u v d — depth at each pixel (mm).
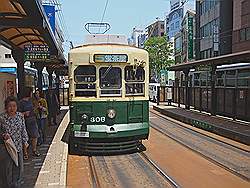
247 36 39500
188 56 56344
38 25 10789
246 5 39469
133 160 12305
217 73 28328
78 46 13766
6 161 7320
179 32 68812
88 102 12875
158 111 32969
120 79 13062
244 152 13523
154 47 63938
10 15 10586
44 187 8273
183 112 27609
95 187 9242
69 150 13812
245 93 20469
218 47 47188
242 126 18453
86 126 12812
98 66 13000
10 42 15938
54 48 16922
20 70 17516
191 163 11781
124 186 9289
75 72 13016
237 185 9227
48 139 15406
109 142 13016
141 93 13398
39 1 9016
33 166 10391
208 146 14828
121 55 13055
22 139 7418
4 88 9781
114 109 12883
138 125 13219
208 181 9586
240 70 24203
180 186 9117
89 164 11750
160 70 61531
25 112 11430
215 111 24422
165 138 17125
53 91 20531
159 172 10633
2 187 7363
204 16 52500
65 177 9172
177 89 37812
